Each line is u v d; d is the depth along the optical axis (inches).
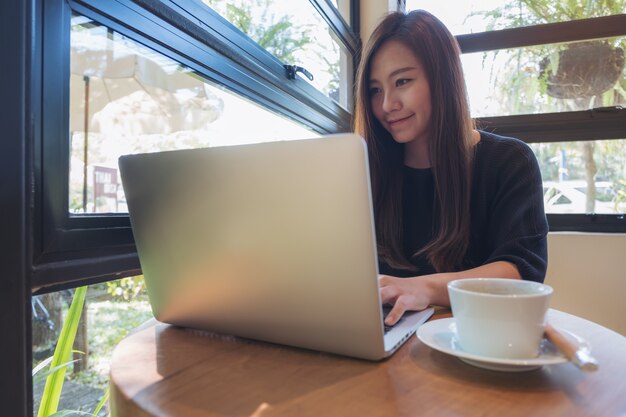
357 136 15.7
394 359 19.0
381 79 42.8
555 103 81.3
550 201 81.9
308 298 18.4
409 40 40.8
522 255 32.4
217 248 19.9
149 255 22.9
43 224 24.6
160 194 21.0
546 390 15.6
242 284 19.9
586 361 14.8
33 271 24.0
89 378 33.2
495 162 40.4
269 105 53.8
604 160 78.5
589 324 24.6
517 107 83.7
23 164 22.0
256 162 17.6
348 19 86.0
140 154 21.2
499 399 14.9
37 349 28.0
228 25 43.1
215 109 43.5
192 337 23.0
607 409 14.1
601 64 77.9
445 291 28.1
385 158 45.7
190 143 39.7
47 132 24.7
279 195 17.4
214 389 16.1
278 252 18.2
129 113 32.7
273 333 20.6
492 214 39.5
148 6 31.8
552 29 78.7
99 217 28.8
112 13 28.9
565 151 80.7
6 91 21.3
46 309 28.4
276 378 17.1
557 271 70.3
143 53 33.7
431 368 17.8
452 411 14.0
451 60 41.3
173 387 16.3
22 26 21.9
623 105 77.4
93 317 33.2
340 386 16.2
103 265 29.0
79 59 28.3
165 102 36.5
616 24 75.0
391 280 28.1
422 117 42.3
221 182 18.7
